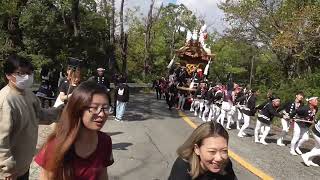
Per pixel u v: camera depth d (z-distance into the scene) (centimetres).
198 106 2070
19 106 377
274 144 1391
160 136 1361
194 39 2953
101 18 3253
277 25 3244
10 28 2428
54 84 1661
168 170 924
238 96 1650
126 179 838
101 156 299
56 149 281
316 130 1062
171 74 3061
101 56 3291
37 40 2612
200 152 299
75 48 2802
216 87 1853
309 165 1084
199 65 2947
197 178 304
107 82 1441
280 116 1348
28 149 390
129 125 1544
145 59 5931
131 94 3628
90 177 291
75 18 2814
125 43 4628
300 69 3192
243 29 3478
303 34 2706
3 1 2222
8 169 359
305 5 2967
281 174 984
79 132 285
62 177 285
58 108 416
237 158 1112
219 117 1730
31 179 711
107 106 287
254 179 923
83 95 280
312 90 2456
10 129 365
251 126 1803
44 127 1140
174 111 2239
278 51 3212
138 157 1028
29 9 2402
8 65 377
